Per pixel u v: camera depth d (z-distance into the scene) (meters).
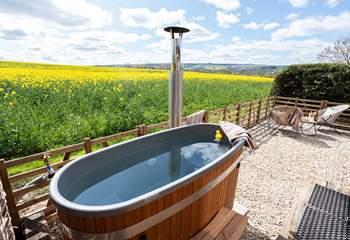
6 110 4.88
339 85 7.51
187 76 18.05
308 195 2.51
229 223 1.98
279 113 6.06
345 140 5.70
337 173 3.74
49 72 13.52
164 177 2.21
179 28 3.02
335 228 2.00
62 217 1.32
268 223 2.45
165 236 1.55
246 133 2.57
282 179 3.49
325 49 14.32
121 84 9.16
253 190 3.14
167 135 2.89
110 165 2.22
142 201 1.29
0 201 1.59
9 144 3.76
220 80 16.19
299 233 1.95
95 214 1.18
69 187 1.74
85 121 4.98
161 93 8.89
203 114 4.45
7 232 1.66
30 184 2.21
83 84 8.96
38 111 5.38
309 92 8.12
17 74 11.26
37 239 2.11
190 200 1.64
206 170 1.70
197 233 1.86
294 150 4.85
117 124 5.32
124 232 1.29
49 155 2.26
